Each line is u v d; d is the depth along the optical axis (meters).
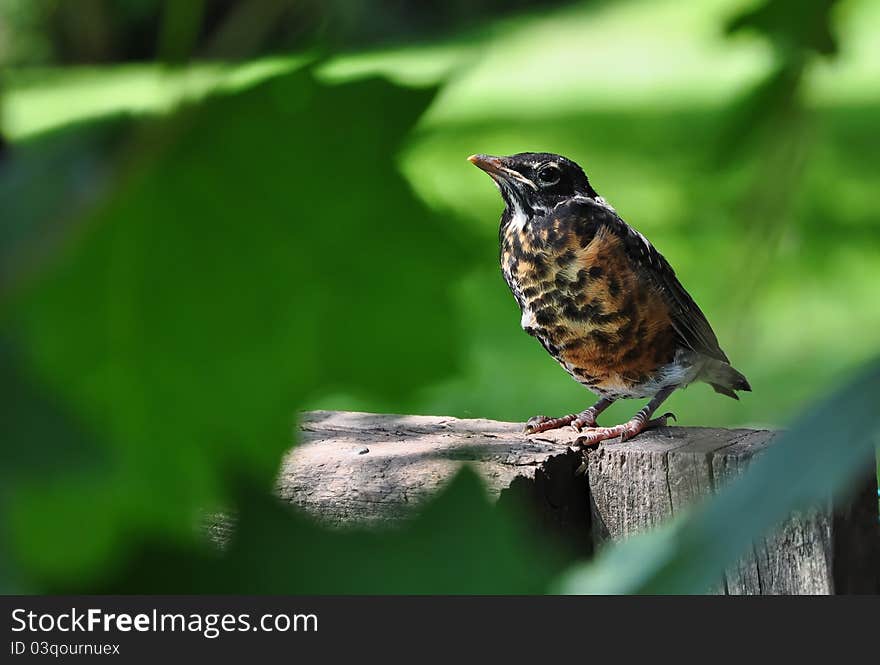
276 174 0.85
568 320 6.73
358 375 0.88
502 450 4.01
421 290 0.90
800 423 0.71
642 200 16.12
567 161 6.84
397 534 0.80
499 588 0.78
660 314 6.64
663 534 0.74
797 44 1.17
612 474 4.04
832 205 14.36
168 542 0.77
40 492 0.65
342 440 4.02
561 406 11.66
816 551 3.45
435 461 3.33
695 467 3.93
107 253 0.77
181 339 0.81
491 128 21.80
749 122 1.16
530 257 6.70
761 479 0.70
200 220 0.82
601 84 23.77
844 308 12.77
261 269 0.85
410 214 0.90
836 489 0.67
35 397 0.66
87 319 0.75
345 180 0.87
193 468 0.80
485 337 12.59
